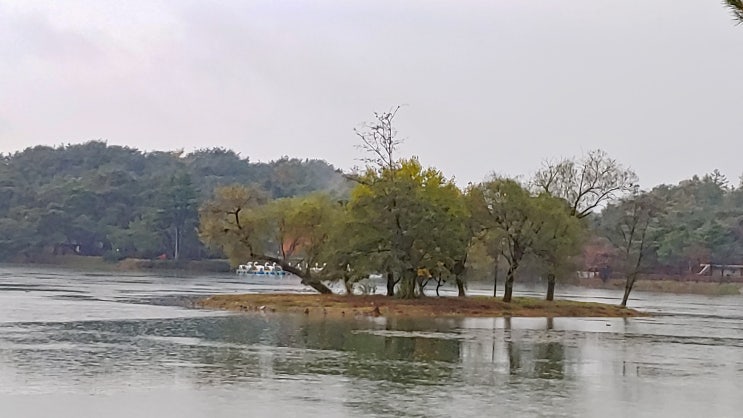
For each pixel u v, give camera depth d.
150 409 28.59
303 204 96.62
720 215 188.88
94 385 33.06
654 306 115.56
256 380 35.19
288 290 119.44
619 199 117.62
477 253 97.25
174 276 179.12
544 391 34.44
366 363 41.44
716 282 165.38
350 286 91.88
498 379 37.38
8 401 29.42
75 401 29.70
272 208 97.94
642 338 61.22
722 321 84.44
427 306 82.25
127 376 35.56
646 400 33.12
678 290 164.38
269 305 81.31
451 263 85.94
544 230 88.44
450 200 86.56
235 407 29.20
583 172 100.56
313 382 34.97
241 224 95.69
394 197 83.38
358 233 84.50
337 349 47.25
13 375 35.12
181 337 52.22
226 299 86.12
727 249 176.75
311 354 44.56
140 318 66.50
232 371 37.62
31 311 71.38
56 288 113.50
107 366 38.41
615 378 39.03
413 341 52.91
